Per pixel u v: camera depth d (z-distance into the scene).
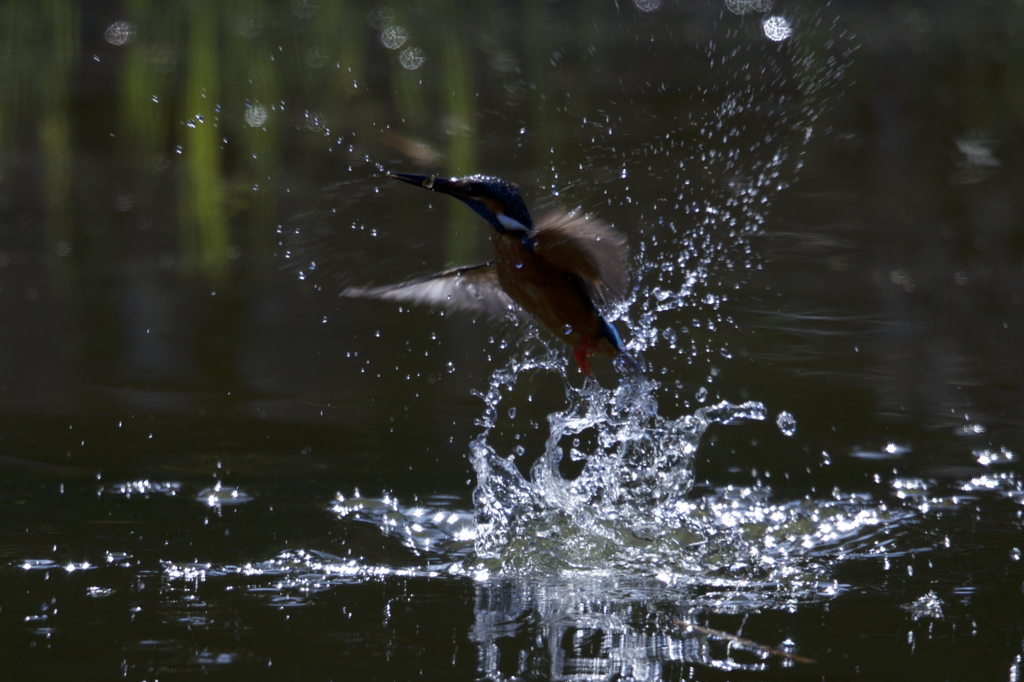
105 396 9.29
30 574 6.01
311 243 14.82
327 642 5.27
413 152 5.80
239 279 13.31
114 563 6.20
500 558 6.45
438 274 6.36
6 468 7.69
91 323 11.45
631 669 5.01
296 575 6.12
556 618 5.62
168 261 13.96
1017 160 19.62
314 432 8.57
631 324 11.41
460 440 8.52
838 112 23.22
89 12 24.33
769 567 6.36
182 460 7.93
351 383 9.81
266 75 20.22
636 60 27.41
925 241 14.77
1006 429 8.59
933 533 6.80
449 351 10.85
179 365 10.17
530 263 5.71
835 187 17.83
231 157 19.28
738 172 18.58
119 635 5.30
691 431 8.47
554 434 7.72
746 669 5.01
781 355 10.47
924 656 5.15
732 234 15.07
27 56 21.39
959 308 11.89
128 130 20.16
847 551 6.59
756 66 26.66
